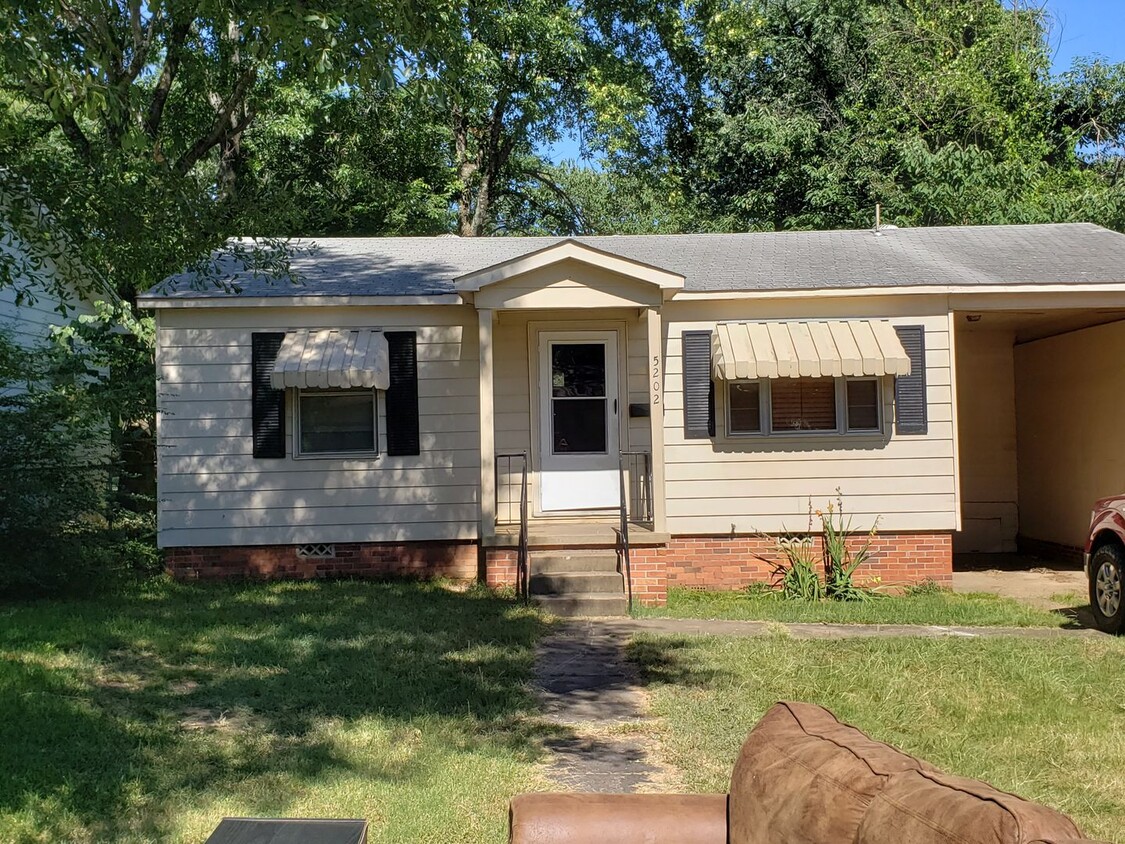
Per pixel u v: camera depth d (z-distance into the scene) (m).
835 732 2.85
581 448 12.70
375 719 6.20
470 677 7.27
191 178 10.24
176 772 5.23
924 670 7.50
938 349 12.23
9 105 12.25
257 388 12.18
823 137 22.56
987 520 16.08
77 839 4.44
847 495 12.25
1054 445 15.05
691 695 6.88
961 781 2.31
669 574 12.30
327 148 22.44
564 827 2.85
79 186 9.91
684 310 12.38
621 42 24.52
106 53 7.87
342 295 12.08
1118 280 11.80
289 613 9.68
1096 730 6.15
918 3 24.56
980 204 20.30
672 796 3.00
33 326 15.75
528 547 11.20
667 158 27.06
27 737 5.69
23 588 10.38
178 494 12.16
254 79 16.20
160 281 12.60
